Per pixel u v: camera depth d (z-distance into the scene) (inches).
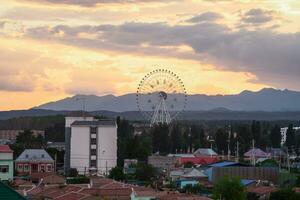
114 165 7066.9
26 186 4330.7
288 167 7101.4
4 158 5620.1
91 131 7066.9
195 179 5949.8
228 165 6200.8
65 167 7180.1
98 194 3585.1
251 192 4781.0
